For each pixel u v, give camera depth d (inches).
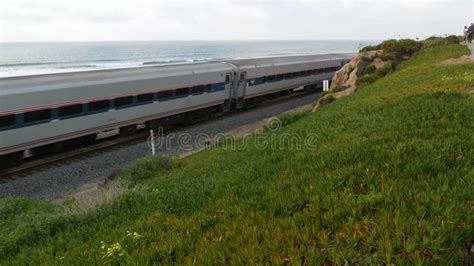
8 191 556.1
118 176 567.2
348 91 1064.8
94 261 215.0
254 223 213.0
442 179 215.5
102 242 229.9
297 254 159.8
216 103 1119.0
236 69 1175.0
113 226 296.0
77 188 572.4
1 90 615.2
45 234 305.6
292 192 240.2
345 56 1932.8
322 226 188.9
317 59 1690.5
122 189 407.8
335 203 206.2
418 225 163.9
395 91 620.1
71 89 716.0
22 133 648.4
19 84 644.7
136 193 366.9
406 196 198.7
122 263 197.8
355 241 164.1
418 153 264.4
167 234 230.8
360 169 251.8
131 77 844.0
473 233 163.5
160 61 6067.9
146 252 204.1
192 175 475.5
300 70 1531.7
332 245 166.9
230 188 301.4
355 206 199.3
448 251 149.2
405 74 864.3
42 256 252.5
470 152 255.6
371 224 177.9
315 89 1738.4
